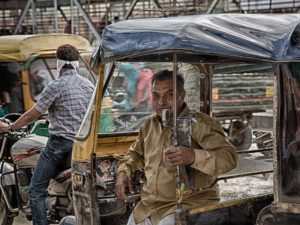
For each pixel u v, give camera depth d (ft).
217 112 35.99
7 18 62.95
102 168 16.52
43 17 61.11
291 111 10.44
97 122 15.19
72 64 19.31
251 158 16.97
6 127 19.45
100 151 16.76
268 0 39.65
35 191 19.20
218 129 12.39
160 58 12.17
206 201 12.84
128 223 13.50
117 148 17.06
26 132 21.79
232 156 12.19
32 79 32.60
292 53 10.29
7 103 32.94
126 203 16.42
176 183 12.24
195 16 12.07
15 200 21.20
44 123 21.67
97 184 16.34
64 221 16.85
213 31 11.00
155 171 12.81
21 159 20.51
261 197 13.71
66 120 19.02
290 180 10.43
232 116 36.55
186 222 12.10
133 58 12.34
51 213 19.94
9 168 21.26
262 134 24.67
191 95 16.48
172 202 12.71
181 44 10.88
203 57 11.96
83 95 19.19
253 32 10.89
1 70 33.27
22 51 32.40
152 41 11.37
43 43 32.99
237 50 10.54
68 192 19.39
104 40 12.41
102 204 16.26
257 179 16.44
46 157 19.20
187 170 12.33
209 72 16.56
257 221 10.93
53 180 19.67
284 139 10.47
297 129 10.39
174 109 11.66
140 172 15.14
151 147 13.04
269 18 11.65
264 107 37.70
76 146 15.75
